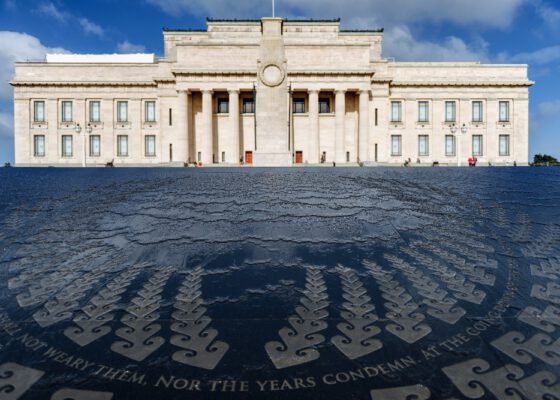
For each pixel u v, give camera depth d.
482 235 7.80
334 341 4.21
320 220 8.71
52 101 65.00
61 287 5.52
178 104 59.97
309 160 60.50
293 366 3.82
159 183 14.05
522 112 65.75
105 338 4.26
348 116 64.06
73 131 65.12
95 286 5.52
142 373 3.71
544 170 22.00
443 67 65.12
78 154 65.19
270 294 5.23
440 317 4.73
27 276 5.93
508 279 5.84
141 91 64.94
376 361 3.91
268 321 4.58
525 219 8.98
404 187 13.30
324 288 5.41
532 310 4.94
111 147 65.19
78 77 64.56
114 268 6.12
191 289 5.38
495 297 5.26
